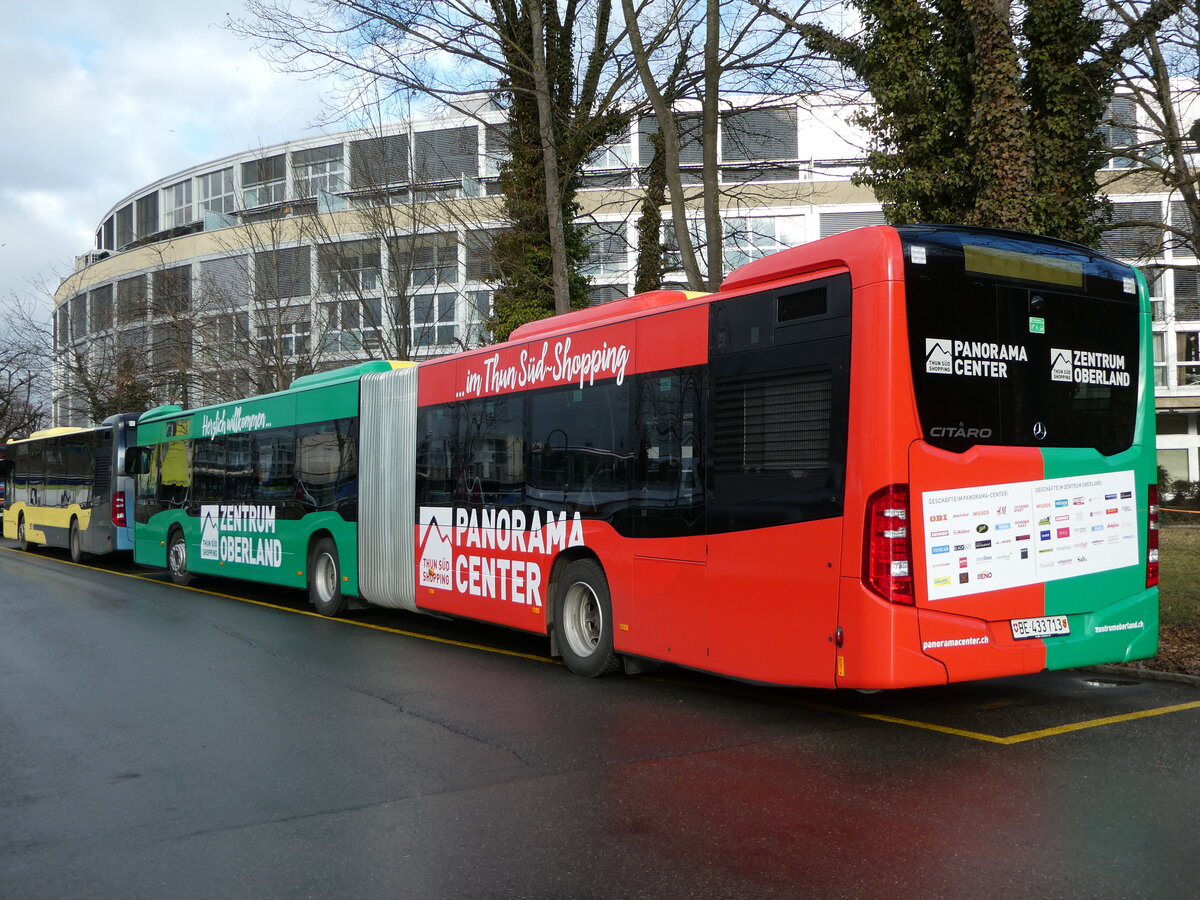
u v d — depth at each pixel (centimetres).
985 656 622
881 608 594
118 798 545
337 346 2925
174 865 445
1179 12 1335
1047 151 1388
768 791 536
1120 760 584
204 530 1677
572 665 888
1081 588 662
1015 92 1195
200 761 614
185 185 4909
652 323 795
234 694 812
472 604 1034
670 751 621
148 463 1916
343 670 917
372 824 494
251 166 4569
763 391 683
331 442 1322
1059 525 655
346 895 409
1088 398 675
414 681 862
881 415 600
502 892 409
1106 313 688
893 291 605
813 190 3569
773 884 411
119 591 1659
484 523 1016
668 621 766
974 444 625
